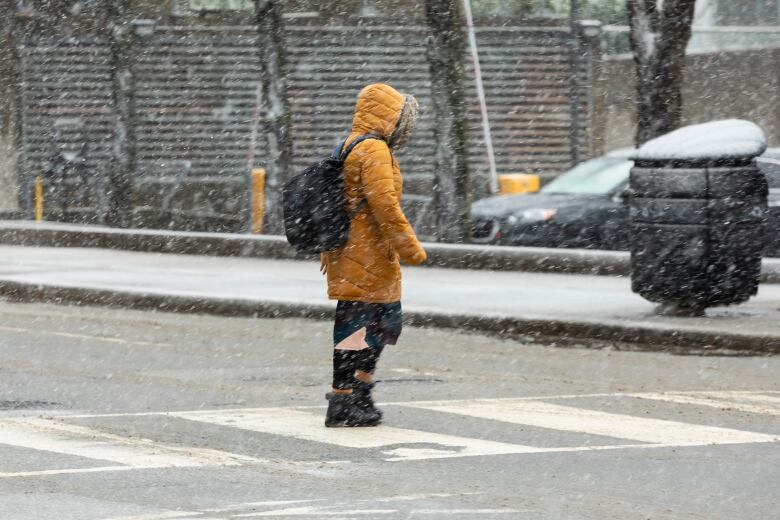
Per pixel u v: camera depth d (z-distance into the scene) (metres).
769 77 78.81
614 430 22.42
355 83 85.94
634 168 35.72
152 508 16.80
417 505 17.03
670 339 33.25
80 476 18.72
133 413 24.05
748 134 35.00
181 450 20.64
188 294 41.62
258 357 31.94
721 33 83.94
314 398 25.86
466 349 33.38
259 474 18.95
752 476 18.98
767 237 51.59
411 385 27.48
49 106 83.69
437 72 58.19
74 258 57.56
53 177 83.19
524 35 86.69
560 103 87.06
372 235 22.06
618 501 17.41
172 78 84.50
